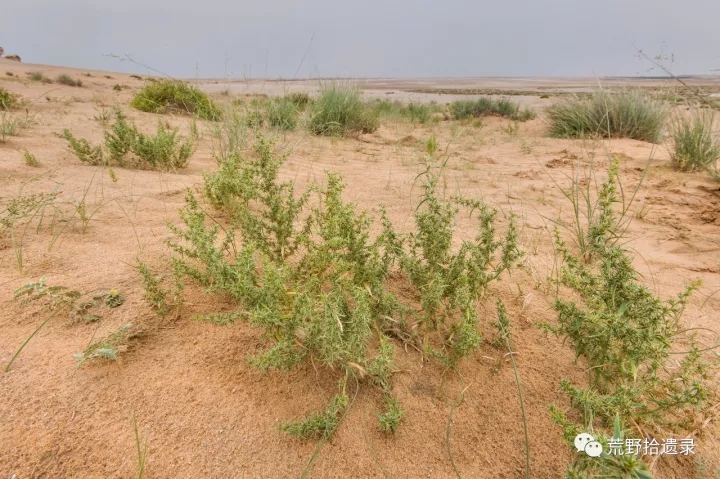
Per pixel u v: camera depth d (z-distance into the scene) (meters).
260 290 1.57
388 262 1.94
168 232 2.54
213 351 1.60
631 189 4.47
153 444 1.26
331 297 1.53
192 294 1.90
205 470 1.22
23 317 1.68
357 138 8.12
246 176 2.37
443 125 11.52
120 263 2.12
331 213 1.94
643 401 1.50
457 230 3.11
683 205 3.96
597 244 1.76
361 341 1.45
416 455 1.34
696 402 1.37
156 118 7.77
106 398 1.37
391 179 4.58
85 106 9.49
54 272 2.00
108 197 3.09
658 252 3.00
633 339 1.43
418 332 1.79
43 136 5.00
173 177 3.80
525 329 1.93
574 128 8.70
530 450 1.38
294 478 1.24
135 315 1.73
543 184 4.68
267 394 1.47
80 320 1.68
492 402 1.53
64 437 1.24
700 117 5.62
